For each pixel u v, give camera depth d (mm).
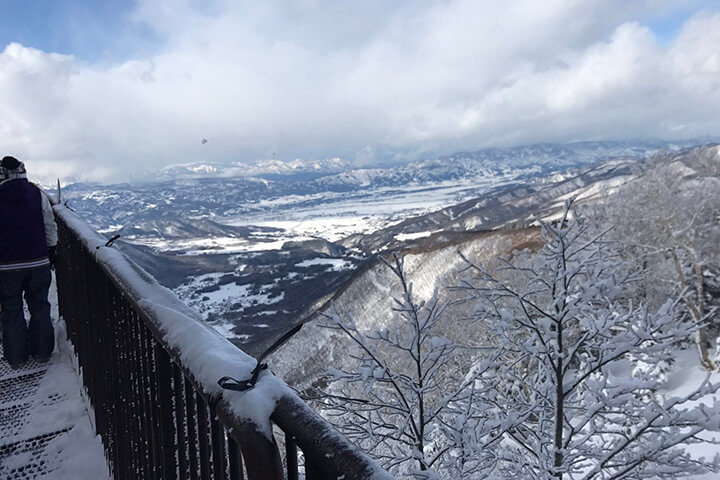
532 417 6363
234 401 796
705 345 22312
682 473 4832
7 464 2371
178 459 1305
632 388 4680
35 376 3184
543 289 5230
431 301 4512
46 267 3336
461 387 4949
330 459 644
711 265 22062
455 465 4793
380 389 5137
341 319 4367
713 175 24062
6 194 3162
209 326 1146
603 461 5188
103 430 2371
